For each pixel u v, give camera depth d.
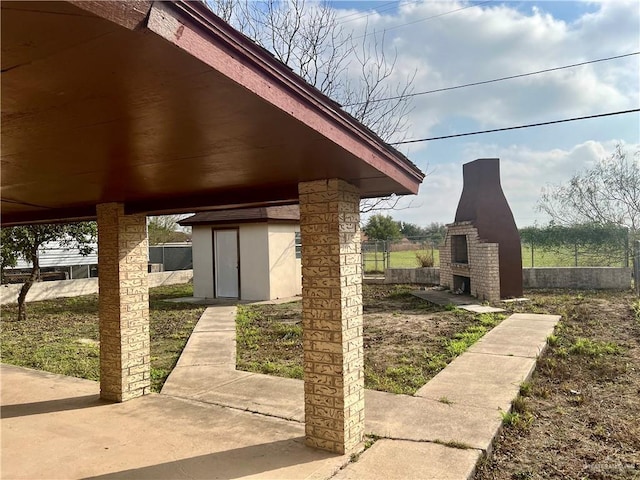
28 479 3.15
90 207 5.20
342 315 3.42
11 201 4.74
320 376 3.51
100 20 1.18
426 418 4.07
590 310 9.70
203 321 9.85
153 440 3.79
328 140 2.44
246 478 3.09
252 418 4.26
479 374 5.35
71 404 4.76
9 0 1.06
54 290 14.70
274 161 2.89
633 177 15.60
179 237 30.70
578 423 4.07
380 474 3.09
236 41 1.63
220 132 2.27
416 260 18.58
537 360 5.94
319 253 3.51
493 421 3.96
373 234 27.72
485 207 11.86
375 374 5.59
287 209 14.34
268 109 1.95
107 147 2.53
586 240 14.85
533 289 13.65
